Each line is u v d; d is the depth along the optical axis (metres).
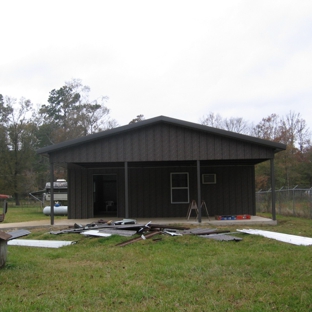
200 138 13.42
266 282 5.93
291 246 9.07
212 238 10.32
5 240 7.22
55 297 5.35
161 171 16.16
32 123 39.41
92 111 42.72
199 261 7.54
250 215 15.72
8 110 38.25
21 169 37.94
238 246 9.25
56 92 48.56
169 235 10.85
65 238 11.04
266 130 36.75
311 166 31.53
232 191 16.00
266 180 30.89
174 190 16.09
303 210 17.31
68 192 16.02
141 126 13.39
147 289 5.64
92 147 13.50
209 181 16.08
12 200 40.47
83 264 7.54
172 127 13.48
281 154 31.20
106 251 8.90
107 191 20.88
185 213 15.97
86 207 15.97
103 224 12.94
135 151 13.46
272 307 4.79
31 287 5.88
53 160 13.54
